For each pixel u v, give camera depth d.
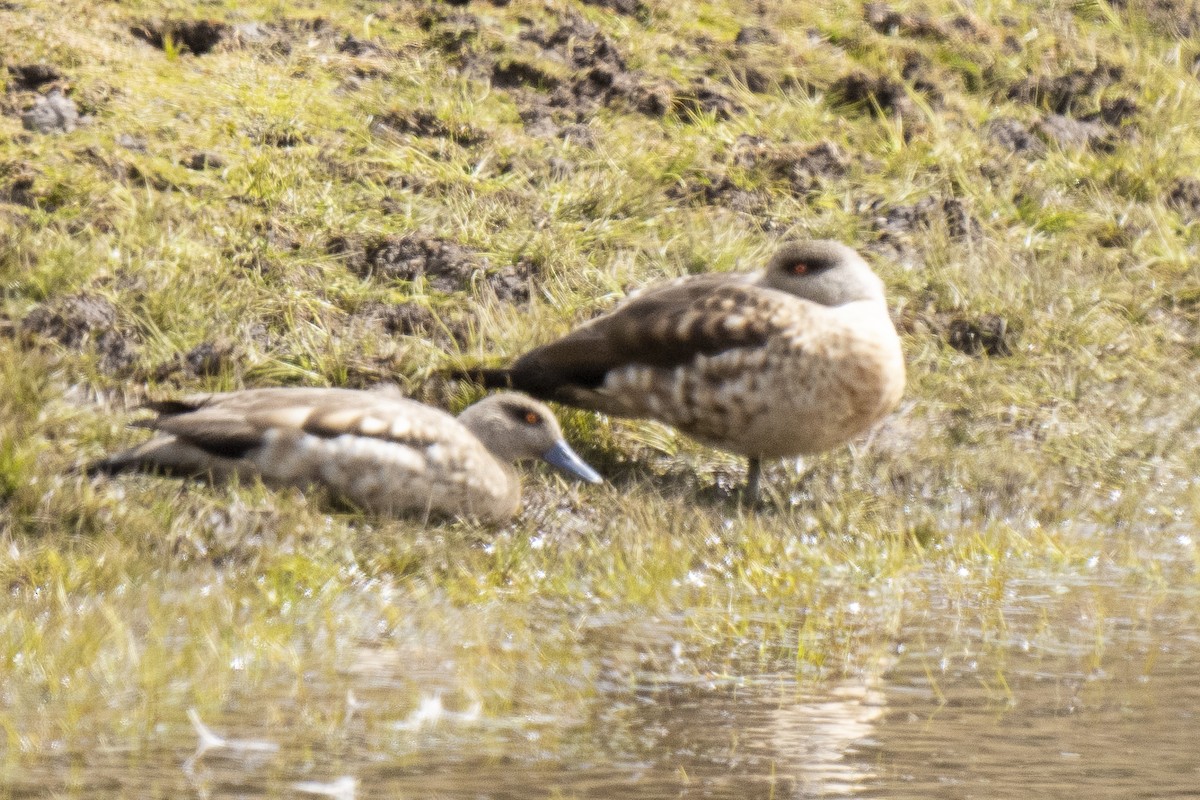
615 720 7.81
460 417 12.14
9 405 11.74
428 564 10.56
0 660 8.33
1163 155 18.58
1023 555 11.39
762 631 9.50
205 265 13.99
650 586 10.19
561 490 12.37
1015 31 20.84
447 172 15.96
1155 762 7.23
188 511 10.84
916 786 6.91
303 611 9.63
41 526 10.60
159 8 17.23
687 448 13.33
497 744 7.41
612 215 15.93
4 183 14.47
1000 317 15.28
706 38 19.02
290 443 11.21
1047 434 13.95
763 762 7.22
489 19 18.34
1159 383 14.87
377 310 14.12
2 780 6.84
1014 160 18.14
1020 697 8.24
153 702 7.91
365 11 18.14
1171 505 12.84
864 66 19.20
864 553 11.23
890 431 13.75
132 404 12.54
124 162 15.02
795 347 11.96
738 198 16.72
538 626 9.51
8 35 16.12
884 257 16.17
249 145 15.69
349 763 7.12
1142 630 9.59
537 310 14.14
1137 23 21.69
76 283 13.45
